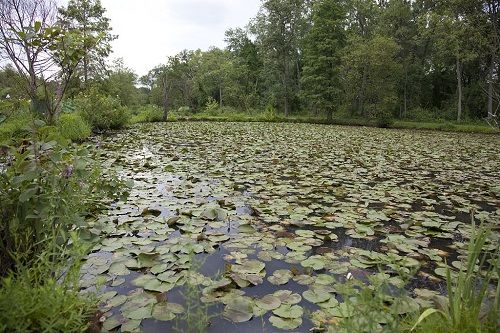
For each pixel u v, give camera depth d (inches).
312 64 1119.6
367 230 137.9
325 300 86.2
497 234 139.6
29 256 79.4
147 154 315.6
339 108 1123.3
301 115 1284.4
